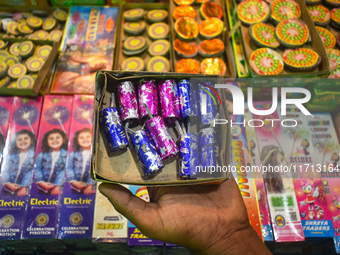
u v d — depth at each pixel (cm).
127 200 110
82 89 186
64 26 226
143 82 123
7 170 161
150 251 163
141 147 111
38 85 176
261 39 191
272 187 161
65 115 177
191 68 194
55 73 191
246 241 114
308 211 156
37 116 175
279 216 154
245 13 204
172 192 118
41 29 225
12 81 192
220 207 117
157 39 214
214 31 207
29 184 159
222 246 113
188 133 116
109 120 112
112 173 112
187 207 114
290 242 160
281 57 183
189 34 204
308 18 199
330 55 196
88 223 151
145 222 108
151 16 226
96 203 155
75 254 175
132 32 218
